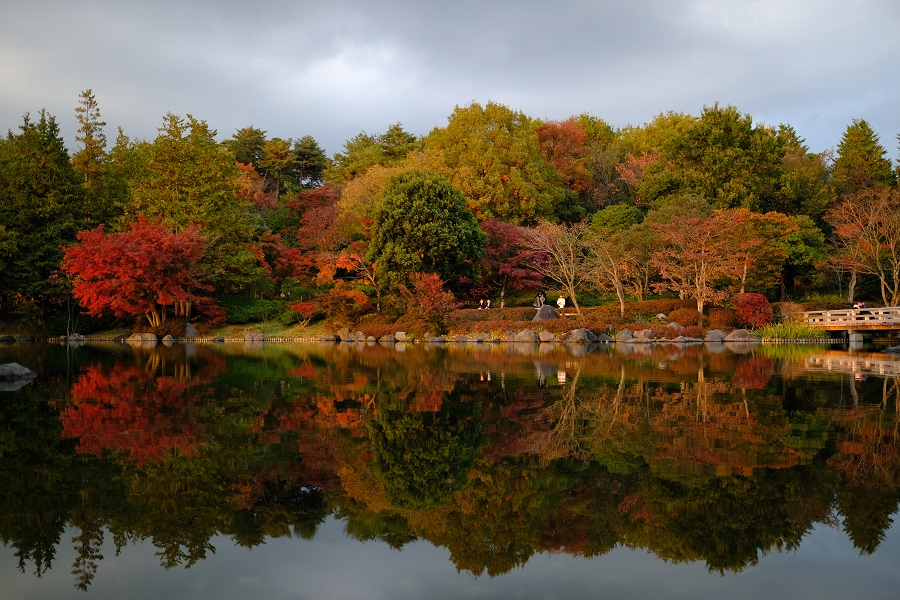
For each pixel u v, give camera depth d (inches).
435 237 1422.2
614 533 193.6
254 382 561.6
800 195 1849.2
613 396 462.6
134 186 1658.5
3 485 239.6
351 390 505.4
